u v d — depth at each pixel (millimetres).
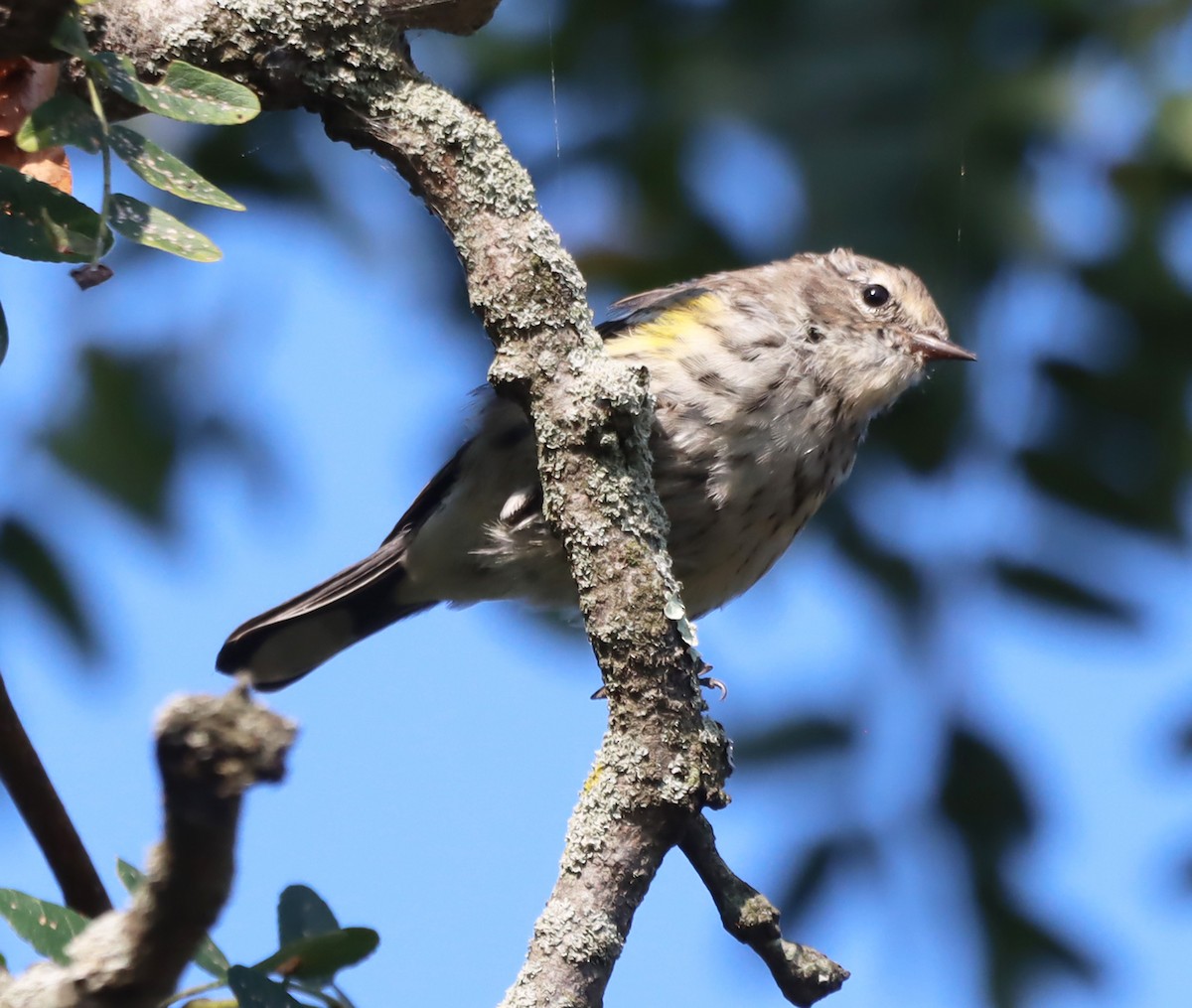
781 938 5574
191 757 3295
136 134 4828
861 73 9602
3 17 4527
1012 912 8516
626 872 5504
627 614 5777
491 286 6082
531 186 6199
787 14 10031
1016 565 8953
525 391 6047
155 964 3654
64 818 5117
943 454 9219
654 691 5699
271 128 10562
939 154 9383
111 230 4727
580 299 6113
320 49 6172
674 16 10500
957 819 8609
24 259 4691
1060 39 9781
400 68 6266
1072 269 9258
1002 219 9211
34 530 8875
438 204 6184
